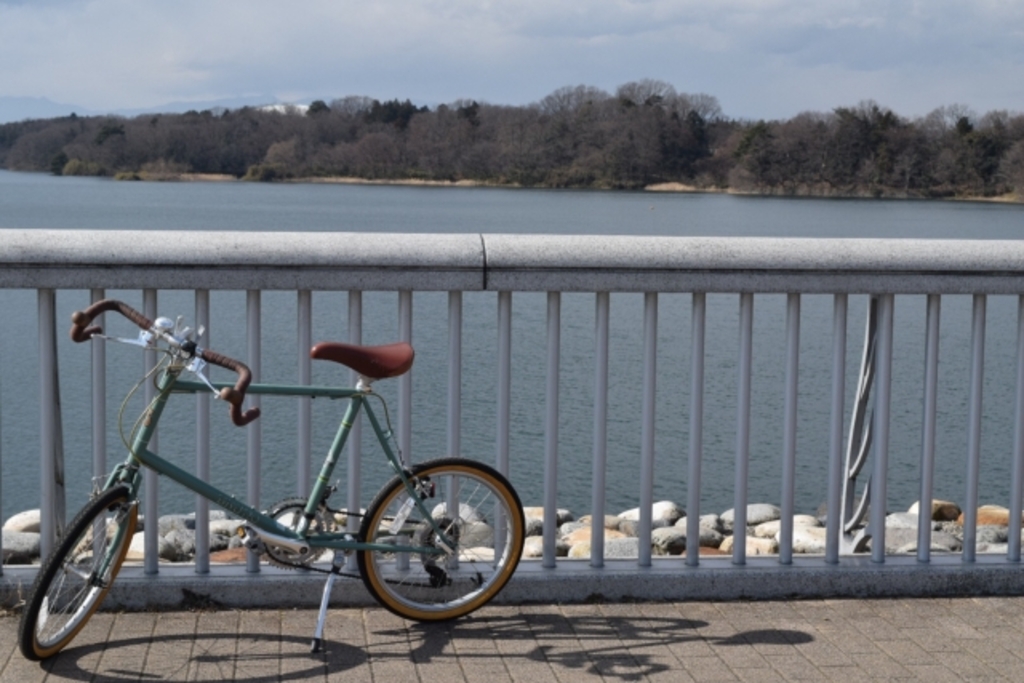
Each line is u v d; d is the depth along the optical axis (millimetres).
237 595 4160
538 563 4438
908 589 4445
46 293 3977
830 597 4418
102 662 3680
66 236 3900
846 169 121375
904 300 27703
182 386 3691
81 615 3779
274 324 21656
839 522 4453
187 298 25344
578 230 57875
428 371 16641
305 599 4195
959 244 4293
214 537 6562
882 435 4414
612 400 15969
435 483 4258
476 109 158000
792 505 4441
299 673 3648
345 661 3756
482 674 3682
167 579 4133
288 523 4184
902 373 18359
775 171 127438
